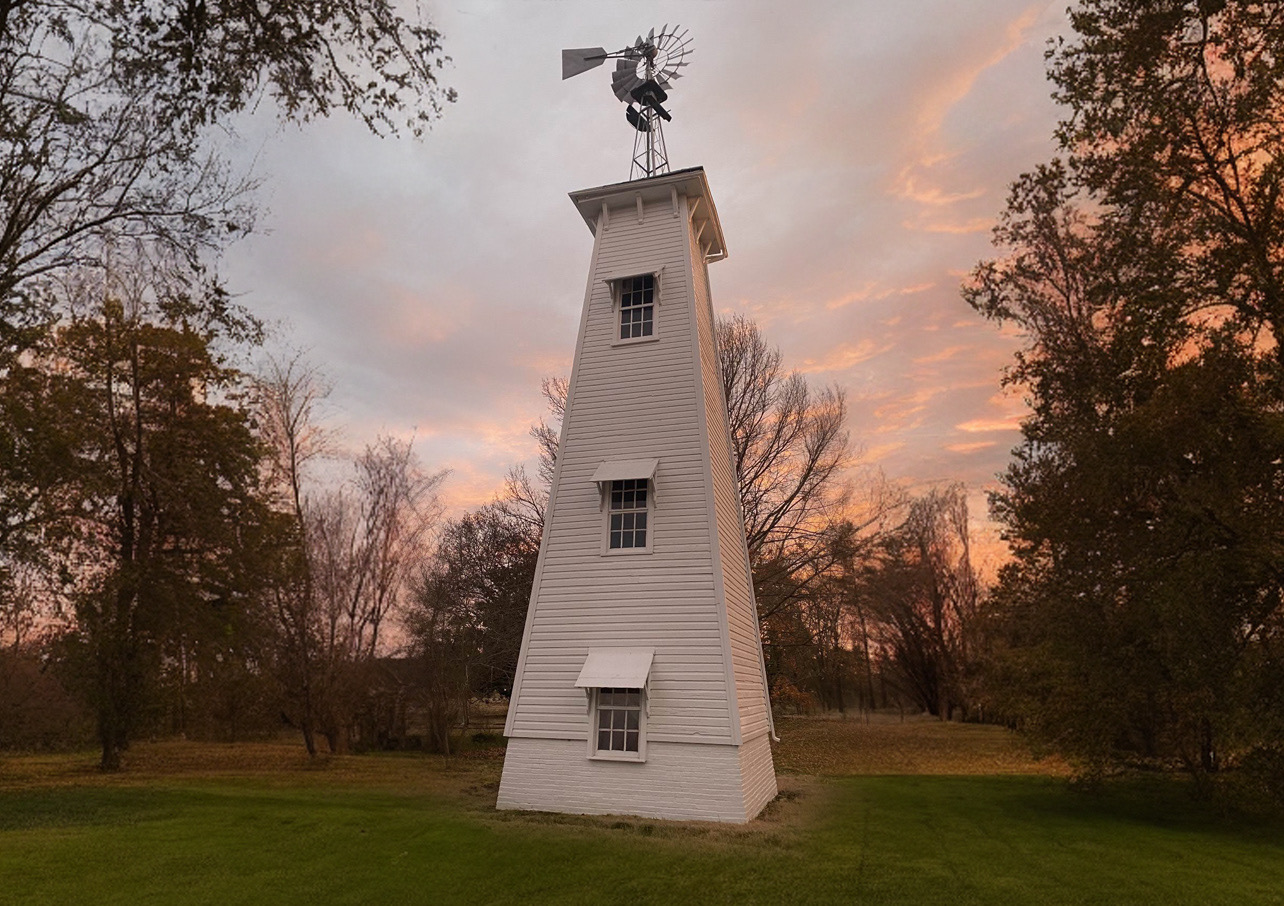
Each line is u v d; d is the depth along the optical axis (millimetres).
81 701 23266
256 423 26922
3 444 19172
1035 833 12750
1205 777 15078
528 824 12656
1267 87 14352
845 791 18109
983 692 32281
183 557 25062
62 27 10969
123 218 14305
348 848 11070
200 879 9523
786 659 31312
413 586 33812
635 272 16688
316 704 27328
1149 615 14539
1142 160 15523
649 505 14898
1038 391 18531
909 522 45969
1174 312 15172
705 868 10086
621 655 14094
